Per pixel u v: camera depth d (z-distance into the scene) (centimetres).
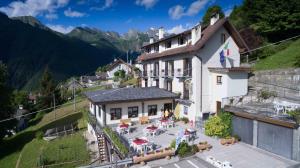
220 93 3038
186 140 2409
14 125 5153
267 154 2086
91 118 3581
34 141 4159
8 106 4731
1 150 4281
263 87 3491
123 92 3353
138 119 3231
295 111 2000
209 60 3172
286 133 1984
